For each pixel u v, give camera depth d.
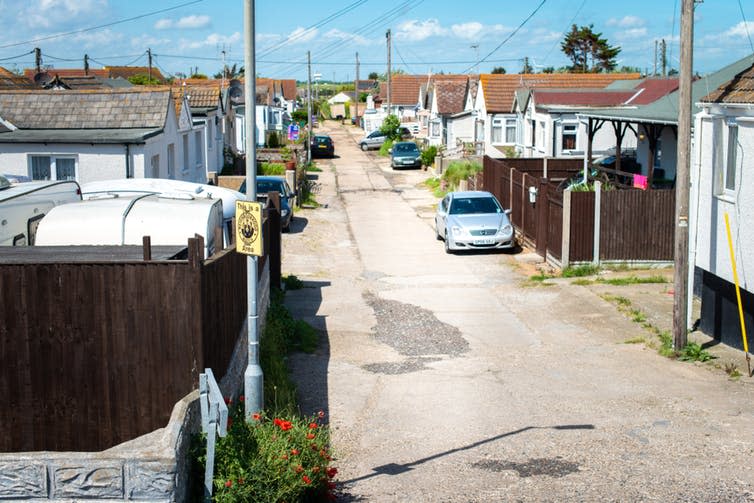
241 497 6.72
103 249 9.51
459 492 7.93
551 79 48.12
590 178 28.36
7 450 7.83
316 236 27.59
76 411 7.81
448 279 20.86
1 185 12.95
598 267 20.91
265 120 60.19
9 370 7.76
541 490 7.92
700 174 15.02
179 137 27.17
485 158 32.34
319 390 11.81
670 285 19.17
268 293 15.98
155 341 7.72
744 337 12.98
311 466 7.49
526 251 24.61
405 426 10.13
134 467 6.06
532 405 10.95
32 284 7.68
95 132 23.27
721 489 7.87
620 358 13.54
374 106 102.56
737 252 13.60
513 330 15.73
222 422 6.33
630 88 39.75
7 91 24.59
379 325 16.22
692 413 10.44
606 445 9.23
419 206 35.19
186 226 12.09
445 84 58.41
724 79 25.09
